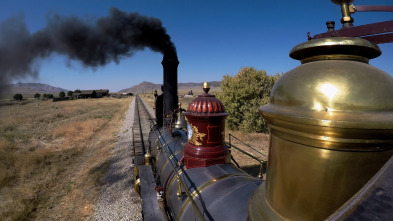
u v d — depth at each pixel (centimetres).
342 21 134
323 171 100
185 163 359
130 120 2191
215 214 236
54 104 5050
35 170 920
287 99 113
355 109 95
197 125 351
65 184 794
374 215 67
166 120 651
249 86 1302
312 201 105
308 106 103
